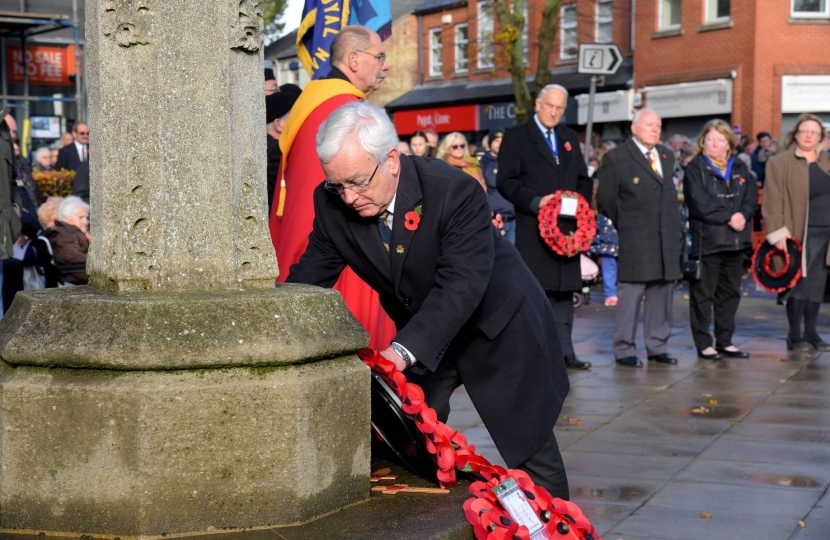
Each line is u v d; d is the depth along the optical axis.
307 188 4.88
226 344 2.64
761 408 6.95
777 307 12.25
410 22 38.09
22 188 8.63
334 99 4.96
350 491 2.91
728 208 8.79
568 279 8.30
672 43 28.06
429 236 3.40
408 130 37.41
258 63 3.00
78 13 23.23
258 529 2.70
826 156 9.30
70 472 2.65
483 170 11.83
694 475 5.38
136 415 2.60
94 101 2.91
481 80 35.16
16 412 2.68
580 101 30.45
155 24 2.81
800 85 26.27
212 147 2.88
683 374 8.23
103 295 2.77
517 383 3.62
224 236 2.90
